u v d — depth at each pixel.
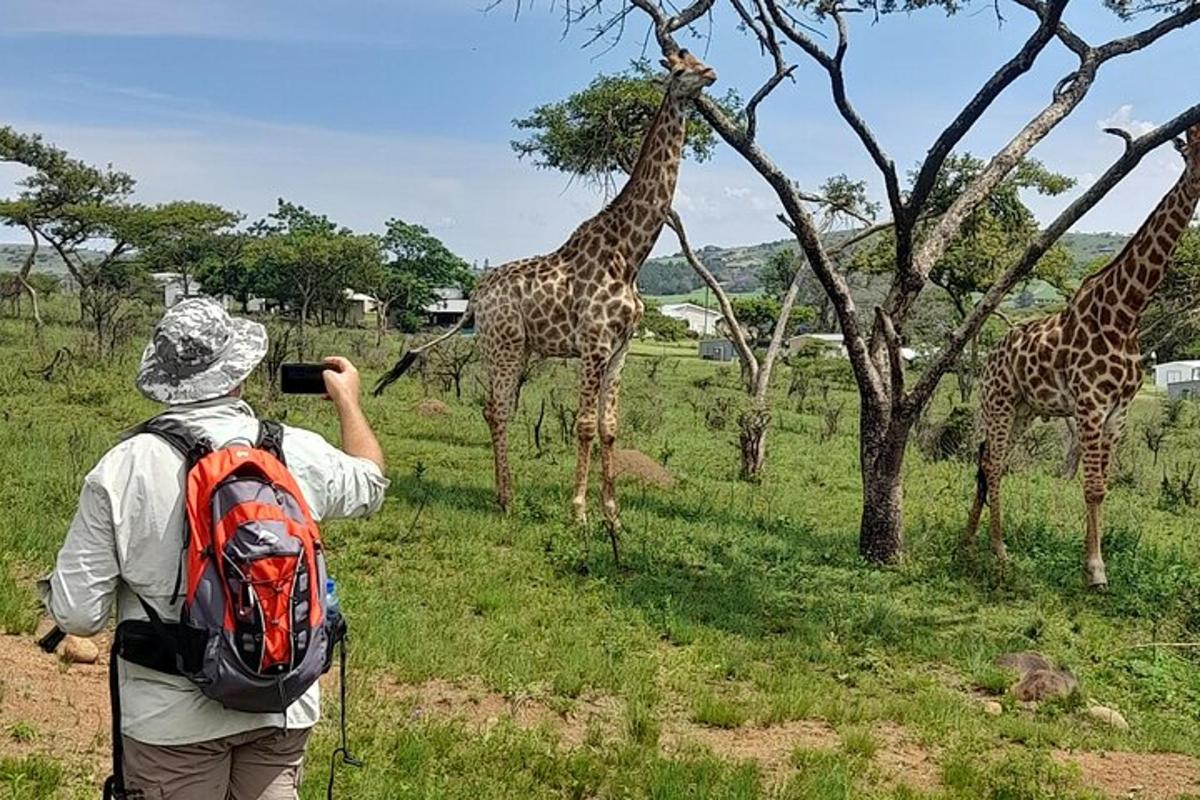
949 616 9.65
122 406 17.38
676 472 16.30
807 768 5.95
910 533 12.59
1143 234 10.63
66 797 4.82
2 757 5.08
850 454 21.03
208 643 2.98
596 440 18.67
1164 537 14.12
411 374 28.91
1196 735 7.49
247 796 3.31
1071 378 10.97
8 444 12.66
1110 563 11.67
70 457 11.91
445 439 17.52
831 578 10.43
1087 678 8.43
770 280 67.88
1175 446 27.77
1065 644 9.18
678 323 80.38
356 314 64.50
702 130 18.02
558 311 11.55
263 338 3.40
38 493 10.16
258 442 3.21
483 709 6.55
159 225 42.81
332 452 3.39
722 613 8.98
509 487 11.84
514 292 11.76
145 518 3.08
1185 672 8.76
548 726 6.26
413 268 73.06
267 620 2.96
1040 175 19.94
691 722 6.73
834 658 8.20
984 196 11.09
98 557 3.08
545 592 9.08
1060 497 16.36
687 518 12.53
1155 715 7.87
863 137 10.85
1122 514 15.51
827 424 25.48
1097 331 10.85
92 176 39.91
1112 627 9.77
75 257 48.03
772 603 9.48
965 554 11.41
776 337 17.52
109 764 5.22
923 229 19.30
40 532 8.70
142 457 3.12
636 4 11.21
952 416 22.38
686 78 11.19
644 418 23.02
